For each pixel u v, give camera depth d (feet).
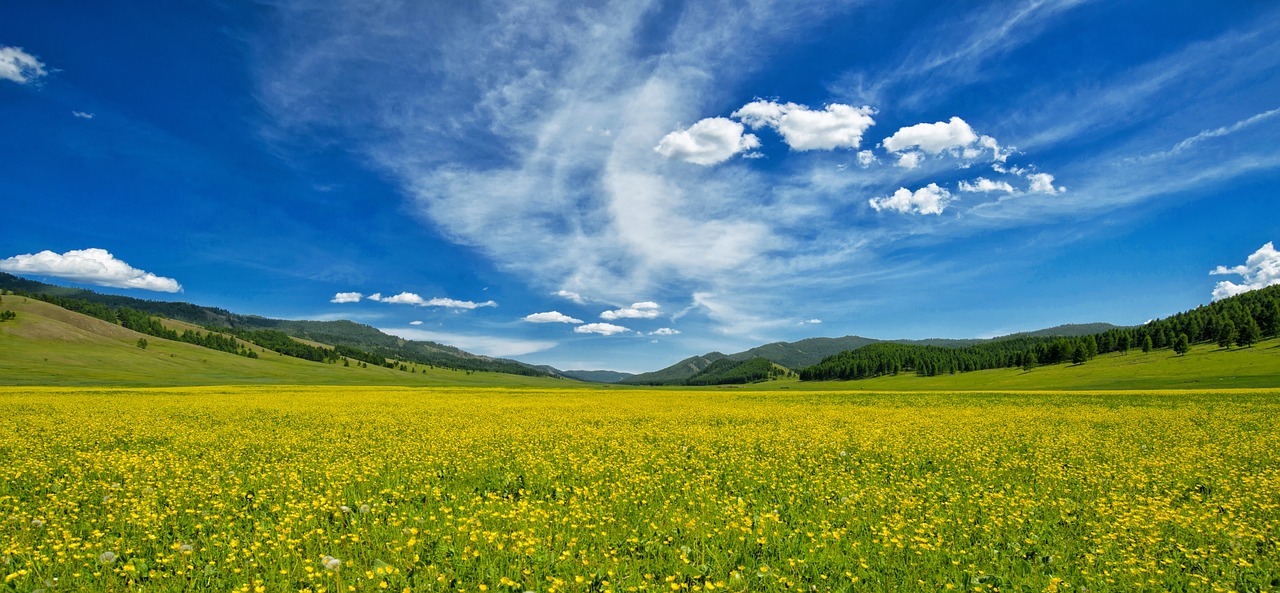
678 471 47.65
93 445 61.21
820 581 24.26
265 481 42.73
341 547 28.12
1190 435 69.10
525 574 24.45
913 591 23.38
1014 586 23.58
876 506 36.04
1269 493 38.47
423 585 23.29
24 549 25.70
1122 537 29.12
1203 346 463.42
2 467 45.39
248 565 24.91
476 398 163.32
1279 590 23.68
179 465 47.60
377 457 53.67
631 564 26.27
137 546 28.17
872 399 168.35
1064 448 60.95
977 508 36.29
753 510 35.81
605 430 77.41
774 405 133.59
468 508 34.86
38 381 316.81
